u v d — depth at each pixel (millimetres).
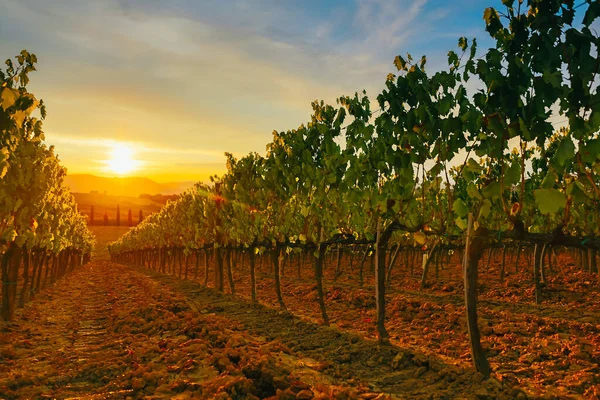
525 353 6055
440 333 7398
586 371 5164
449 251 16625
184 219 21906
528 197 9680
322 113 8453
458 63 5238
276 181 10602
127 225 129125
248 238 12289
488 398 4395
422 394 4613
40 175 9375
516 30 4273
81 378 5270
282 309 10508
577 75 3852
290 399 4133
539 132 4352
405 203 6535
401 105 5703
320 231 8938
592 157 4020
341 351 6355
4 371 5488
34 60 7141
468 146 5219
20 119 5684
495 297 12164
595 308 9656
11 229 8367
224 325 8375
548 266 17422
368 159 6715
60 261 23000
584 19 3795
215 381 4559
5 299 9305
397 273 18312
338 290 12914
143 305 10844
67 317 10867
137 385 4672
